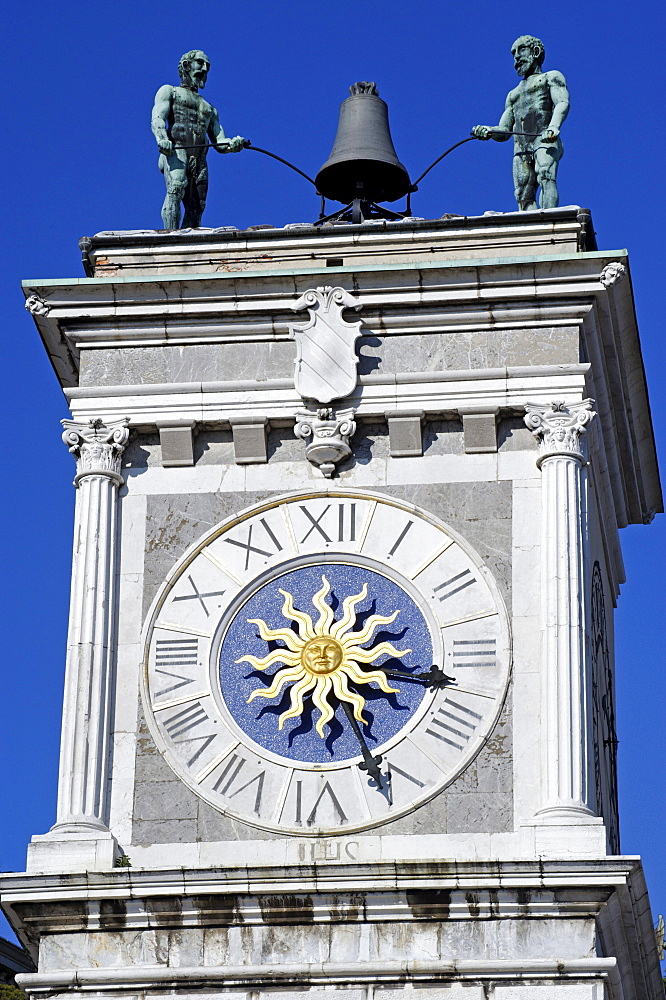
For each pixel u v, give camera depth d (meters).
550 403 35.69
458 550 35.16
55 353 37.66
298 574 35.31
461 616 34.72
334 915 32.34
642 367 38.34
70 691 34.53
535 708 33.97
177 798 33.84
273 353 36.50
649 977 36.38
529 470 35.59
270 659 34.72
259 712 34.44
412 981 31.95
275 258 37.38
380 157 40.09
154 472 36.09
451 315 36.28
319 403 35.97
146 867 32.88
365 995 31.97
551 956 31.92
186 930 32.59
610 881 31.97
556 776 33.28
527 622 34.56
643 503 41.50
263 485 35.88
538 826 32.84
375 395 35.97
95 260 37.62
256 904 32.47
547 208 38.44
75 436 36.06
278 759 34.00
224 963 32.34
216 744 34.22
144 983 32.28
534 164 39.53
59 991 32.41
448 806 33.44
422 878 32.25
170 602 35.25
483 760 33.72
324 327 36.38
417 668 34.50
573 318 36.19
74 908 32.72
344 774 33.81
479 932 32.16
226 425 36.12
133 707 34.56
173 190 39.88
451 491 35.56
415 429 35.78
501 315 36.22
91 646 34.75
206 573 35.38
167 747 34.22
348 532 35.44
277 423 36.09
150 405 36.19
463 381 35.94
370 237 37.28
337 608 35.00
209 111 40.50
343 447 35.69
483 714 34.03
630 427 39.41
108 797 33.94
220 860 33.28
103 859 33.16
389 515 35.50
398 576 35.09
